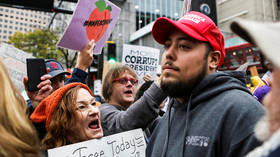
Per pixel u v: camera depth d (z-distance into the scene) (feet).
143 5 84.17
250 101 3.14
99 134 5.12
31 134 2.34
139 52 11.66
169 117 4.28
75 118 4.90
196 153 3.26
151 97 5.59
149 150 4.63
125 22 78.54
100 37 7.57
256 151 1.65
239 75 3.92
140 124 5.72
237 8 40.52
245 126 2.92
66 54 45.06
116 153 5.21
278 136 1.39
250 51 26.99
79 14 6.57
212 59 3.87
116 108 6.99
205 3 11.98
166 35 4.14
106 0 7.23
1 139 2.03
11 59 7.04
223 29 33.65
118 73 7.33
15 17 46.32
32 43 46.68
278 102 1.36
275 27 1.28
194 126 3.50
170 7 87.25
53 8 20.02
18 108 2.31
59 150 4.42
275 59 1.18
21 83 7.20
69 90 5.13
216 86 3.64
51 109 4.97
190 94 3.85
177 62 3.71
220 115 3.24
